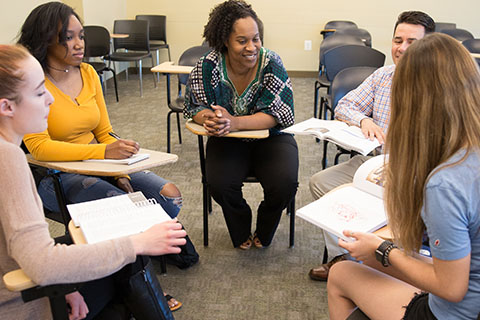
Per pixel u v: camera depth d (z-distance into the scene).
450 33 5.45
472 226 0.83
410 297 1.03
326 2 6.09
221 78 1.96
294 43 6.30
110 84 5.70
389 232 1.14
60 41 1.60
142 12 6.27
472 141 0.82
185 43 6.36
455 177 0.81
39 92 0.96
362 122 1.89
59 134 1.71
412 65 0.86
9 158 0.86
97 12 5.30
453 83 0.82
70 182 1.67
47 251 0.86
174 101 3.32
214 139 2.04
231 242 2.22
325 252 1.94
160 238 1.00
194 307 1.75
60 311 0.92
